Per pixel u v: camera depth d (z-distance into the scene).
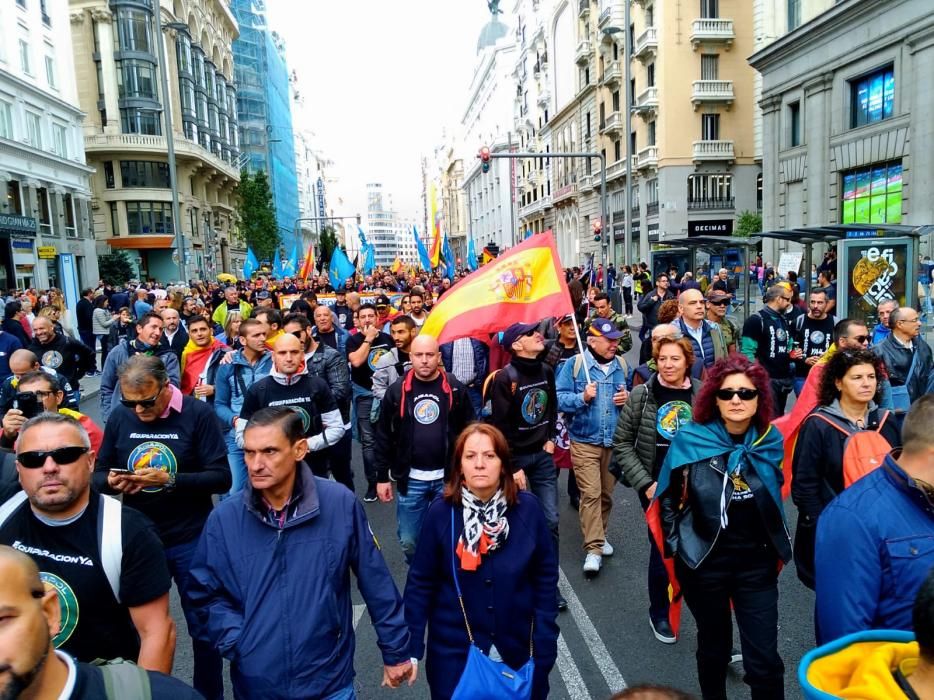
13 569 1.67
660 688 1.50
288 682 2.68
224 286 31.08
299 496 2.83
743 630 3.30
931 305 17.20
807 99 26.92
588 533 5.50
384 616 2.92
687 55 38.22
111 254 47.25
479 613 2.98
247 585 2.74
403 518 5.05
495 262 6.22
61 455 2.53
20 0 34.34
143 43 53.44
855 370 3.57
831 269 20.86
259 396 5.28
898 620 2.44
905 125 22.02
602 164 26.89
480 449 2.96
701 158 38.25
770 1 30.39
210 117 68.31
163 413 3.87
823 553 2.59
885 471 2.56
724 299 7.77
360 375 7.62
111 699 1.77
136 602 2.65
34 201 34.69
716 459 3.32
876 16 22.78
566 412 5.51
